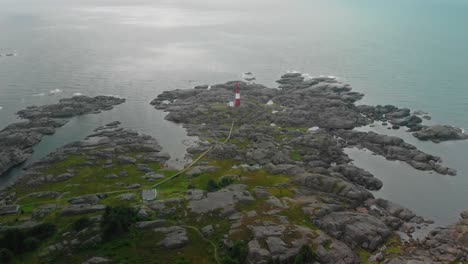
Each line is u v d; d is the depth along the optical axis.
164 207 121.31
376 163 163.38
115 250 100.06
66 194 132.12
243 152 162.88
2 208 123.19
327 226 112.81
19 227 109.69
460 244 107.75
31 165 154.88
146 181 140.75
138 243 103.19
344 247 104.81
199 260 98.50
